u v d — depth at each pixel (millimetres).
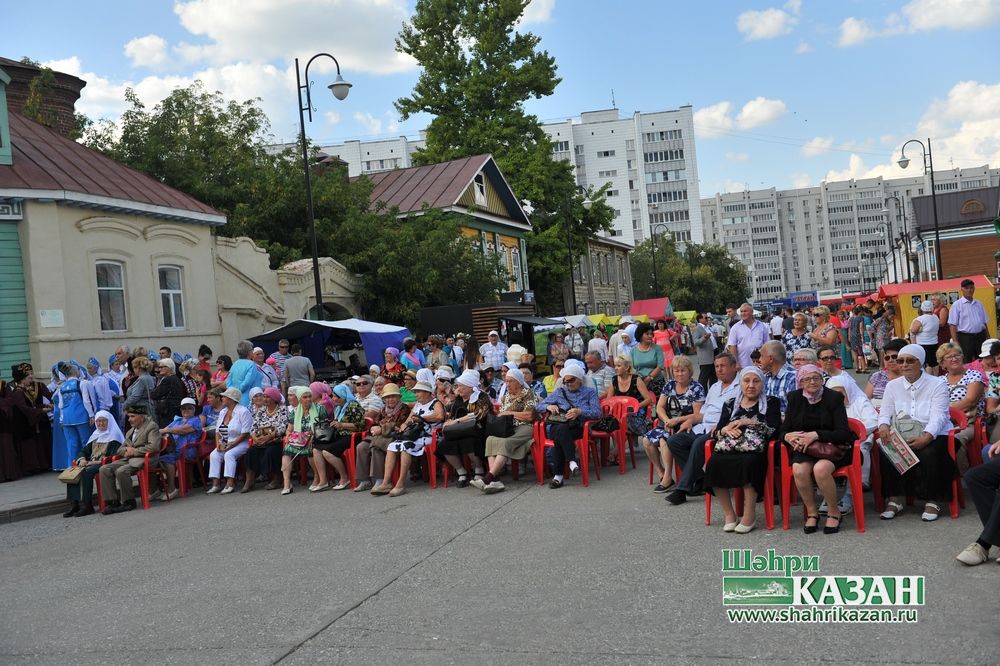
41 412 16078
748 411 8188
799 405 7910
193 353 22453
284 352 18375
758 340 14383
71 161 20641
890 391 8312
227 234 29281
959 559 6402
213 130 32156
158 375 16031
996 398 8602
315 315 27000
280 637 5906
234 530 10109
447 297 31281
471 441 11445
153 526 11023
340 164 36000
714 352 17906
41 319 18172
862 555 6859
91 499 12680
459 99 47281
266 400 13391
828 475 7535
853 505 8305
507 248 45562
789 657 4898
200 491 13867
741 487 7906
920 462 7766
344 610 6402
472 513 9789
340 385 13344
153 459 13016
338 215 30781
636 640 5332
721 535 7871
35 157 19703
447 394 12133
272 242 29953
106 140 30406
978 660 4648
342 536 9148
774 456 8094
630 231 149375
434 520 9570
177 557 8883
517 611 6062
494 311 27812
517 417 11281
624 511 9203
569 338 26719
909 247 74250
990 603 5512
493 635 5602
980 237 65438
